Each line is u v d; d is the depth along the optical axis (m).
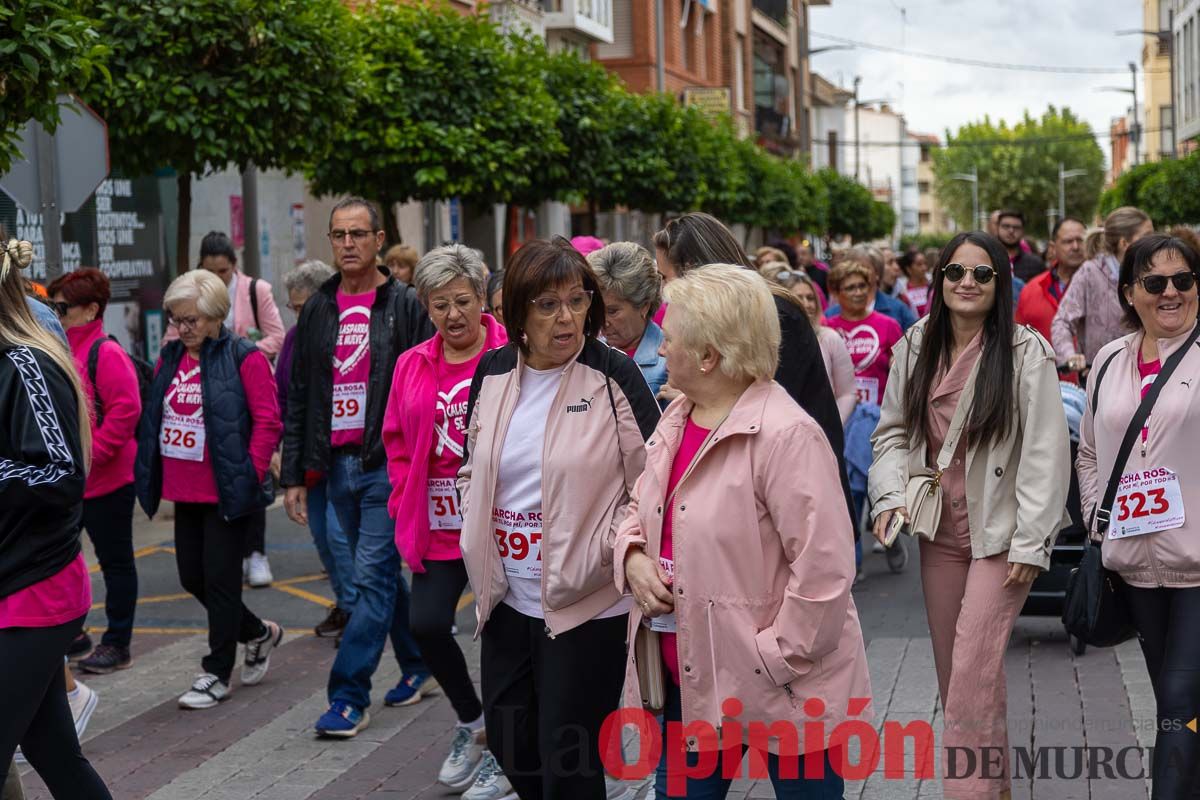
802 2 63.47
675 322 3.68
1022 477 4.54
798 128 58.50
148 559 10.71
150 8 10.44
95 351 7.15
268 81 10.95
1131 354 4.75
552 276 4.27
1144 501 4.57
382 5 15.12
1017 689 6.64
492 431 4.43
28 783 5.80
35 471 4.04
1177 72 49.97
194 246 16.67
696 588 3.62
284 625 8.55
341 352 6.54
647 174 23.33
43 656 4.17
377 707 6.74
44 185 8.15
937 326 4.73
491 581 4.43
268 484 6.89
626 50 38.94
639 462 4.34
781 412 3.61
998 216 13.17
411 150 14.82
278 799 5.52
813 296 8.24
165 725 6.54
